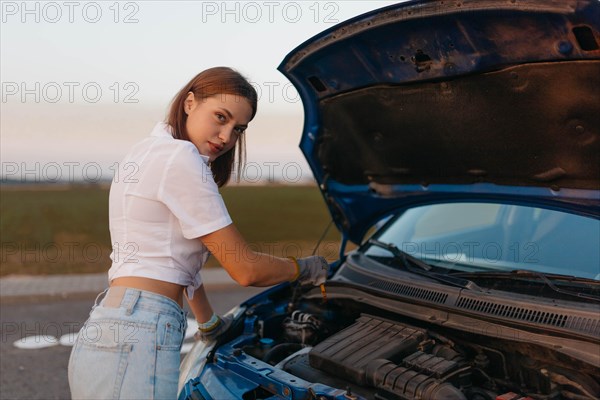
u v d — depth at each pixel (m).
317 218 19.45
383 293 2.82
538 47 2.15
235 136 2.15
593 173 2.51
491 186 2.99
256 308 3.16
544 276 2.54
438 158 3.03
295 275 2.15
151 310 1.87
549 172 2.67
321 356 2.52
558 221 2.85
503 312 2.43
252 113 2.12
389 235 3.44
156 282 1.90
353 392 2.36
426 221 3.38
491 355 2.50
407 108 2.81
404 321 2.76
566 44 2.06
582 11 1.89
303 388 2.30
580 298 2.37
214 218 1.90
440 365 2.33
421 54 2.49
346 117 3.07
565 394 2.23
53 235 13.98
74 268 9.35
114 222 1.96
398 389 2.24
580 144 2.44
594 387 2.18
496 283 2.66
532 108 2.43
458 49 2.37
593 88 2.17
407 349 2.50
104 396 1.80
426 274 2.86
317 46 2.67
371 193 3.51
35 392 4.41
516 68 2.32
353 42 2.57
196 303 2.72
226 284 8.12
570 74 2.18
